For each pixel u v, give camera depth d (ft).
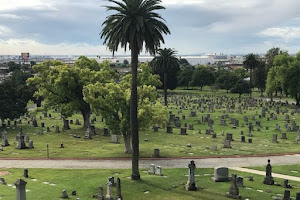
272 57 527.40
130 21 115.75
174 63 350.02
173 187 114.93
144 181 121.80
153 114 160.25
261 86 527.40
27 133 231.09
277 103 397.19
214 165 147.95
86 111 250.57
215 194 107.24
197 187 114.01
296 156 165.89
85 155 164.86
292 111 312.50
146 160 156.04
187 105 393.70
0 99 253.24
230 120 280.31
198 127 258.37
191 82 614.75
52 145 190.29
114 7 118.01
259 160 157.58
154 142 200.95
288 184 116.78
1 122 283.79
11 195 105.29
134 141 123.24
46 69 241.35
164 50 345.92
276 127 241.14
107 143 196.95
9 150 176.45
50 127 255.91
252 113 318.65
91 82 232.53
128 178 126.00
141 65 266.16
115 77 269.64
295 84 374.43
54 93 239.50
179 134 228.02
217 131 241.14
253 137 218.38
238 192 104.63
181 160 156.46
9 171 136.56
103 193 108.78
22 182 78.48
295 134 224.74
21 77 479.82
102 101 163.53
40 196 105.09
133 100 122.83
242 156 164.86
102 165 146.92
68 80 228.84
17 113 260.42
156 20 120.37
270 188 114.42
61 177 127.24
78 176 128.77
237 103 409.28
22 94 310.45
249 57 489.67
